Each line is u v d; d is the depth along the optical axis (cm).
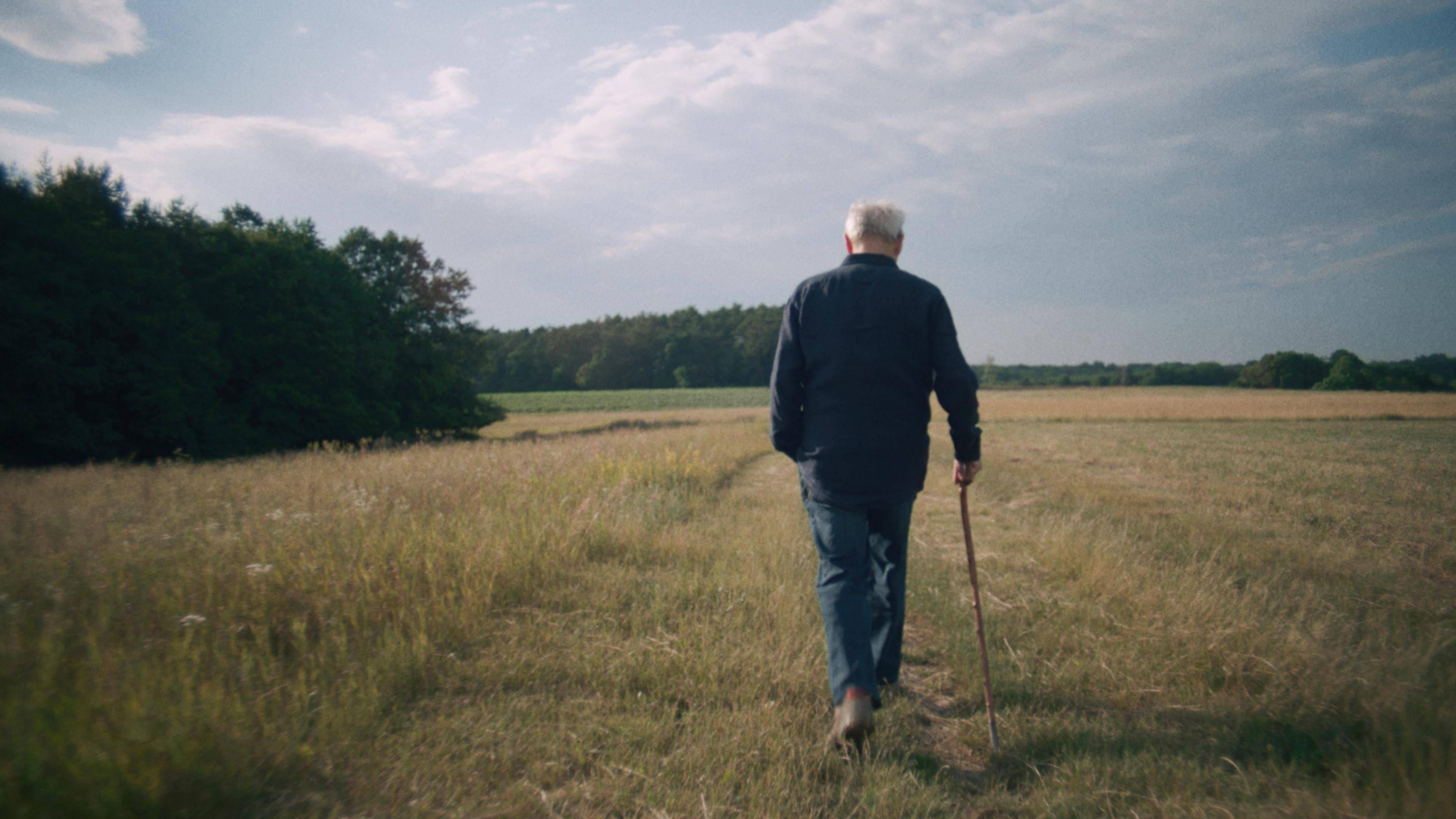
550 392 11419
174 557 350
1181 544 518
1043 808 182
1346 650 272
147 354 2278
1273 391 9350
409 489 559
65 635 228
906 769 203
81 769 157
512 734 212
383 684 235
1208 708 241
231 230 3047
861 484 220
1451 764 169
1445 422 3606
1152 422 3728
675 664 266
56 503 518
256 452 2642
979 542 565
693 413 6562
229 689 216
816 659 272
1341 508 775
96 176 2584
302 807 168
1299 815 167
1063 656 298
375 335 3597
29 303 1955
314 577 317
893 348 224
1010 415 4194
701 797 180
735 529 575
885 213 246
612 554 455
